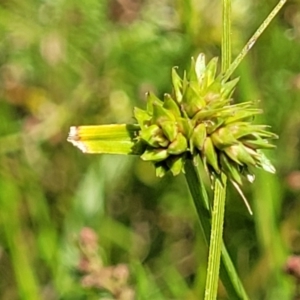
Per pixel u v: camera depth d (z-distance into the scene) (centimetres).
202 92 7
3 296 15
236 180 6
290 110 15
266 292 13
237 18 15
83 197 15
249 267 14
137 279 12
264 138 7
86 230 11
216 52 14
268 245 12
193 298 13
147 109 7
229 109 6
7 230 13
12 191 15
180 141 6
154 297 13
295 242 14
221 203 7
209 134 6
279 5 7
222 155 6
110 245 15
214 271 6
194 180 7
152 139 6
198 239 13
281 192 14
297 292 10
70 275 13
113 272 11
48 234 14
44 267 15
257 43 15
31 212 15
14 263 13
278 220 13
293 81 15
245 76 12
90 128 7
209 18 14
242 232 15
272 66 15
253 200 14
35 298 13
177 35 15
